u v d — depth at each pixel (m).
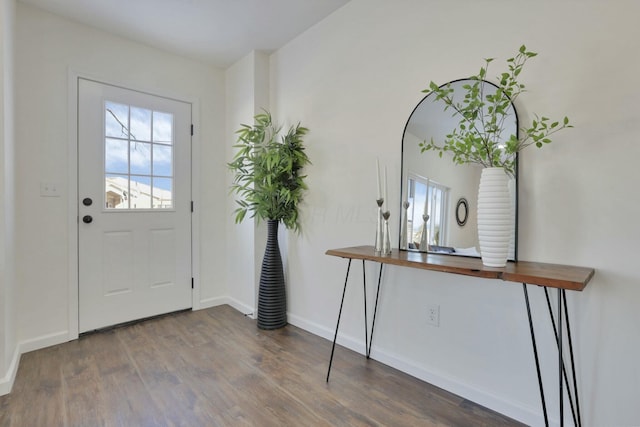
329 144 2.29
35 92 2.14
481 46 1.53
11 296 1.82
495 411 1.50
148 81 2.67
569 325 1.29
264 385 1.71
